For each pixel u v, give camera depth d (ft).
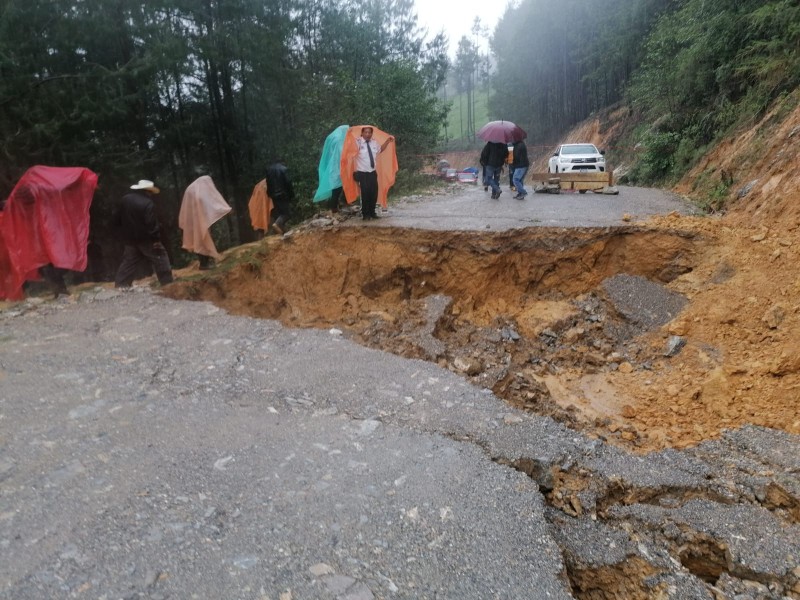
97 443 12.94
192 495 11.02
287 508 10.61
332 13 82.23
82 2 43.32
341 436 13.28
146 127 52.75
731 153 41.06
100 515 10.41
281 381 16.33
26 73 38.83
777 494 12.47
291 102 64.34
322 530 9.99
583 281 28.35
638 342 24.25
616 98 115.44
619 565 10.32
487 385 19.04
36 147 39.78
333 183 32.96
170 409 14.62
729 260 25.66
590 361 23.63
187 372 16.94
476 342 24.62
